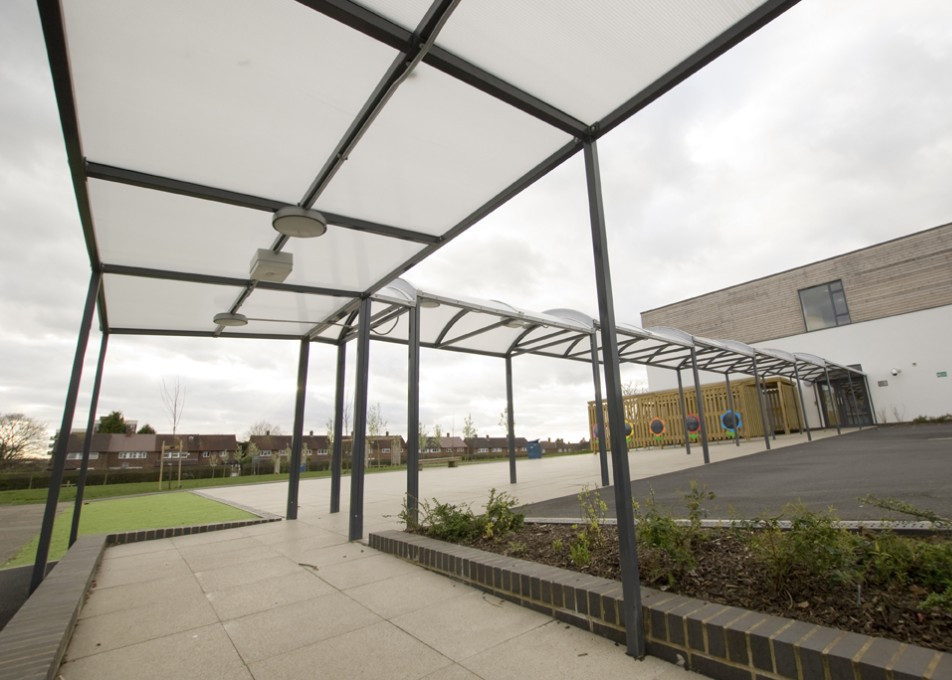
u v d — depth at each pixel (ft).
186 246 16.02
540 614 10.51
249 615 11.18
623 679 7.59
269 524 23.89
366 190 13.52
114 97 9.49
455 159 12.27
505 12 8.08
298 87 9.55
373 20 7.99
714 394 77.25
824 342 87.97
